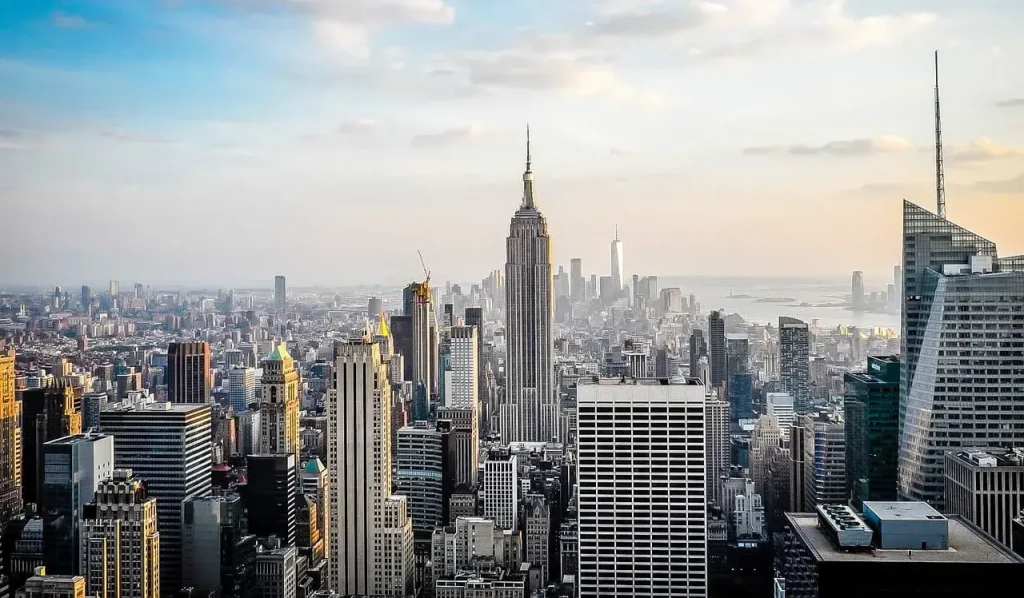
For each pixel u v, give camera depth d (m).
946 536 51.44
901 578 48.91
